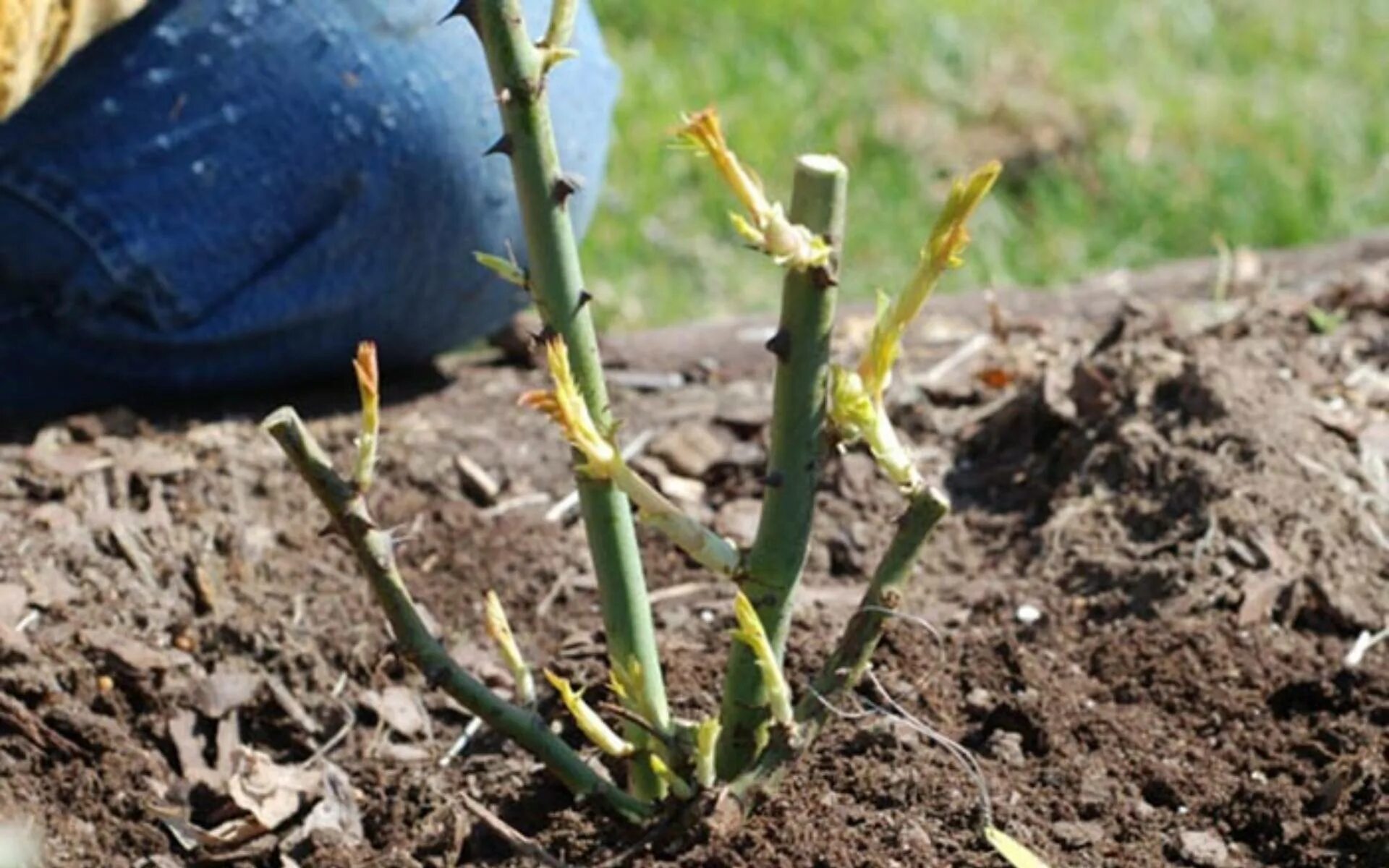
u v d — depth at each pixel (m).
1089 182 7.20
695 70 7.34
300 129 4.30
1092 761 3.44
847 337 5.15
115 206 4.31
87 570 3.90
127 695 3.66
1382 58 8.14
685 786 3.08
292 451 2.87
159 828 3.43
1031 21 7.96
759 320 5.35
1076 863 3.17
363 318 4.59
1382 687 3.61
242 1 4.20
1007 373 4.81
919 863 3.10
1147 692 3.64
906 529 2.95
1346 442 4.29
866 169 7.07
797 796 3.23
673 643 3.78
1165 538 4.07
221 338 4.50
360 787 3.60
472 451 4.57
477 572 4.17
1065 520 4.19
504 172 4.46
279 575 4.06
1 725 3.47
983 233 6.90
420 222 4.43
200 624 3.88
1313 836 3.24
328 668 3.87
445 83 4.30
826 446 2.91
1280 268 5.59
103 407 4.62
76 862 3.34
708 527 4.35
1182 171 7.28
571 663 3.74
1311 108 7.74
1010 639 3.71
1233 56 8.14
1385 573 3.94
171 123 4.26
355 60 4.25
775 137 7.08
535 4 4.22
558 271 2.86
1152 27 8.16
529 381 4.93
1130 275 5.57
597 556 2.99
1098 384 4.49
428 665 2.99
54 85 4.16
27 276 4.39
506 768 3.58
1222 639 3.76
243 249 4.40
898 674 3.63
